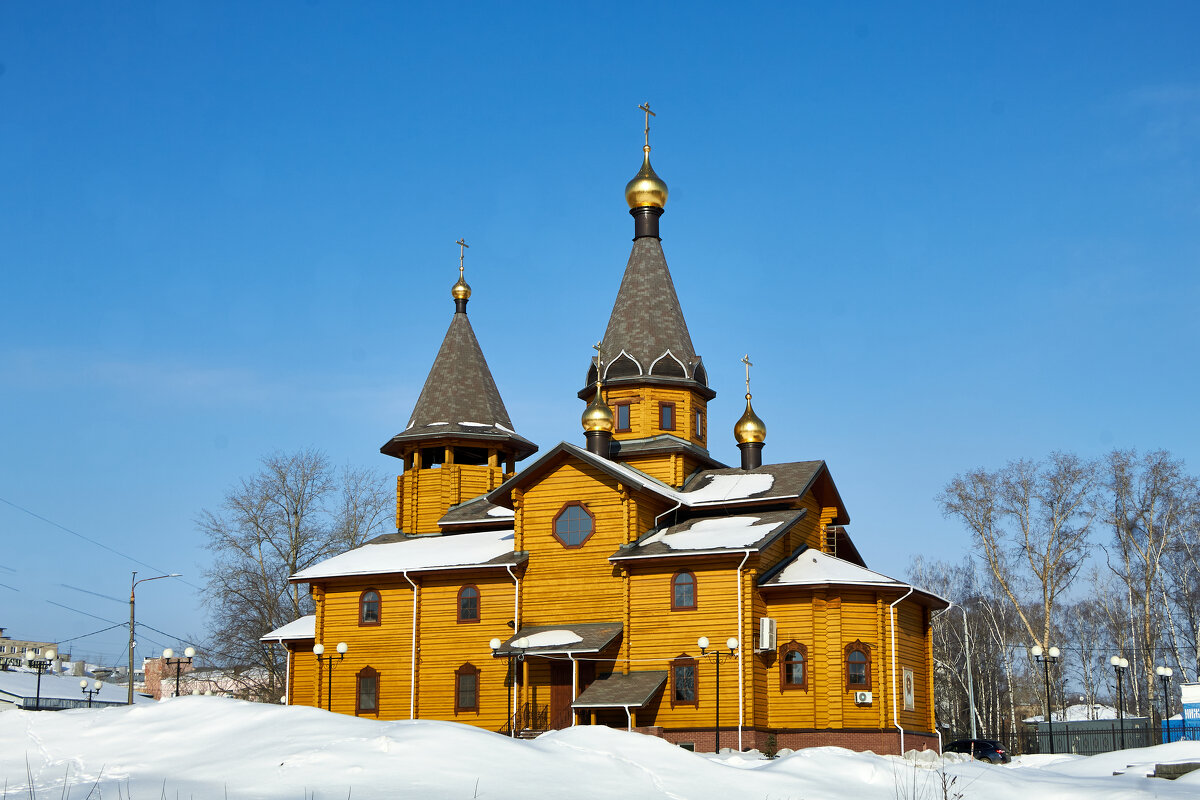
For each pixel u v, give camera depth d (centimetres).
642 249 5416
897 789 2258
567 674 4434
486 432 5559
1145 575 6359
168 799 1734
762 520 4562
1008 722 7275
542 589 4591
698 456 5097
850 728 4194
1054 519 6356
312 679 5269
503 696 4606
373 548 5306
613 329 5288
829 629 4272
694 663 4247
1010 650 7381
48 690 7138
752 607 4259
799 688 4272
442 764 1917
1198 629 6400
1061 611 8044
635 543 4478
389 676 4844
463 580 4791
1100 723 5744
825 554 4641
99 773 1952
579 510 4597
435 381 5678
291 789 1781
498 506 5284
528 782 1881
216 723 2231
